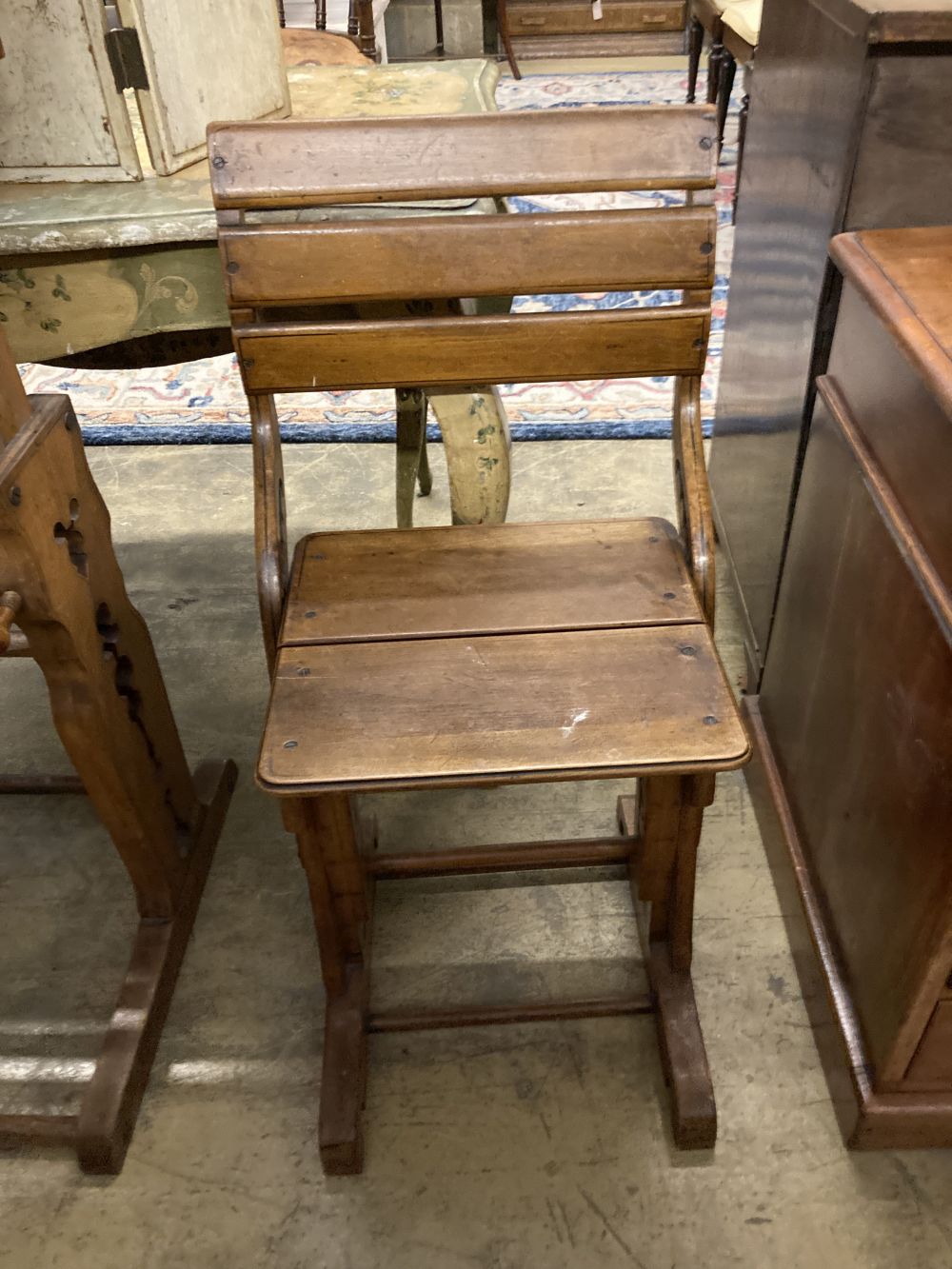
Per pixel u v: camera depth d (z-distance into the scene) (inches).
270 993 52.5
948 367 31.6
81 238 47.4
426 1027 48.3
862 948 43.3
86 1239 43.3
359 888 45.7
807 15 49.4
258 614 77.4
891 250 39.7
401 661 40.6
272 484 45.9
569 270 44.6
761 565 62.6
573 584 44.5
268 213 47.9
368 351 45.9
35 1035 51.0
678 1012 47.7
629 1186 44.2
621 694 38.5
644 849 45.8
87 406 103.6
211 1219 43.8
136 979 50.5
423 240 43.8
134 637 48.8
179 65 50.0
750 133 63.3
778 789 55.7
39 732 68.7
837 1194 43.6
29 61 47.3
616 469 90.4
